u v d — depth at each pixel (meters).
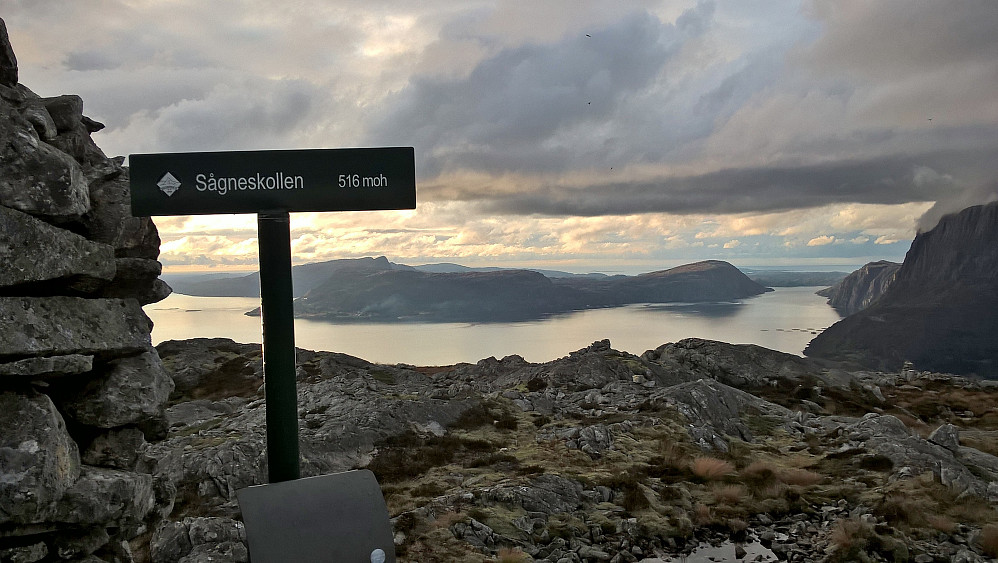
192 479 20.20
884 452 24.31
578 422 28.88
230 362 48.09
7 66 7.41
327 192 7.00
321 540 6.05
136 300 7.63
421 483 20.44
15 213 6.30
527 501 18.34
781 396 38.84
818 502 19.83
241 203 6.89
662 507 18.91
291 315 6.95
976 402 40.97
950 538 16.98
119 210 7.66
